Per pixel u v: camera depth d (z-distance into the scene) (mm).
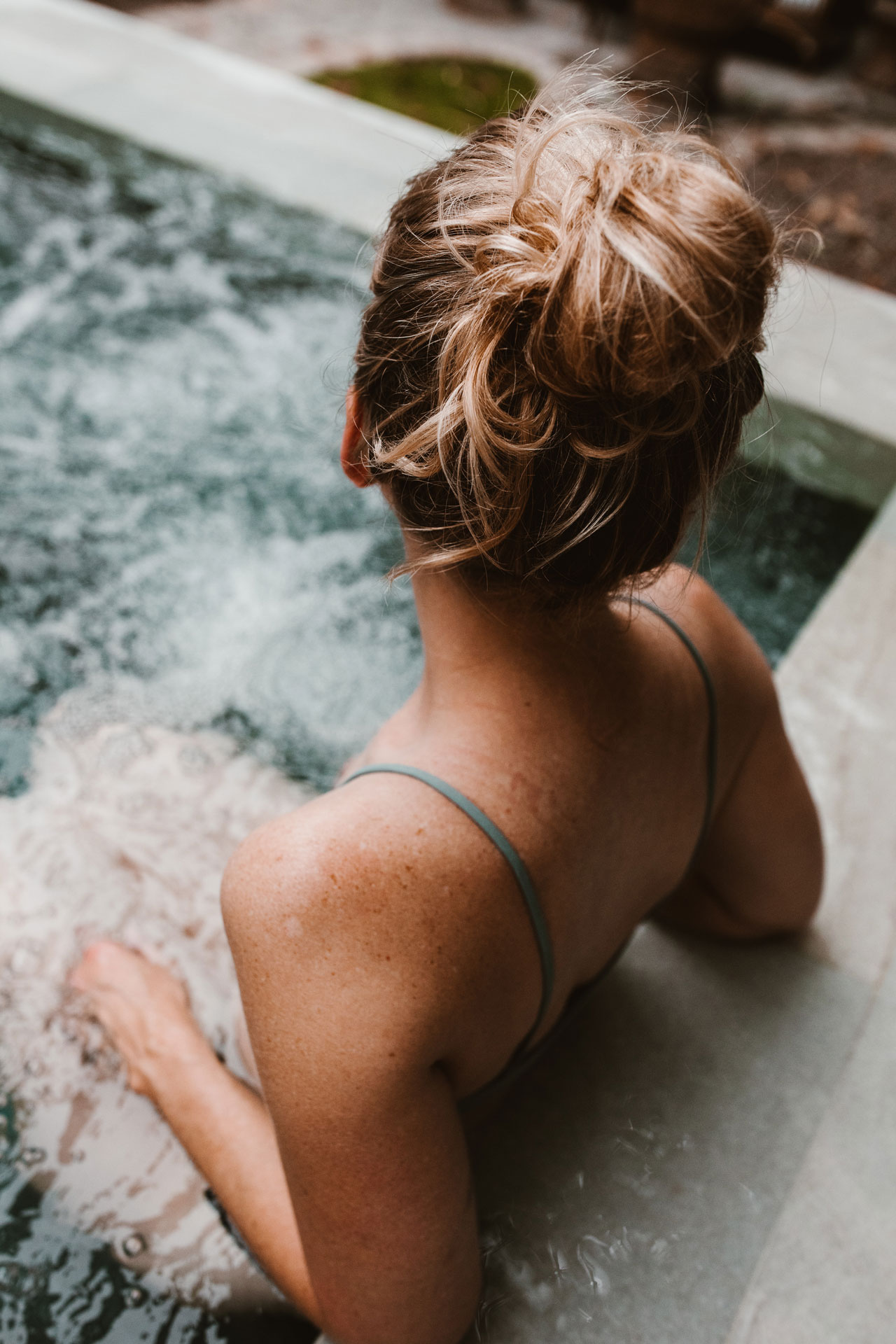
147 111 2605
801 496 1992
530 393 464
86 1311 886
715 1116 949
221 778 1424
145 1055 947
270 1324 880
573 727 603
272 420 2082
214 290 2389
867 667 1437
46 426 2010
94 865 1267
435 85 4715
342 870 542
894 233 4023
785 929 1072
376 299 535
